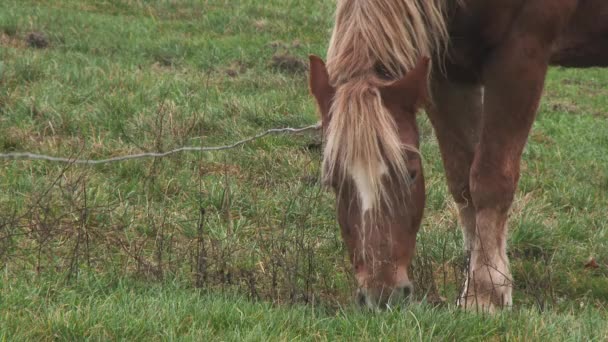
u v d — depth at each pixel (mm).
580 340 7637
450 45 9008
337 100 7578
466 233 10109
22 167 12273
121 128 14180
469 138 9750
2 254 9109
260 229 10641
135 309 7828
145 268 9367
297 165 13453
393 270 7453
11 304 7840
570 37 9586
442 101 9570
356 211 7496
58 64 17375
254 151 13781
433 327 7555
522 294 10055
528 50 8781
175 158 12969
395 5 8008
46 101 14609
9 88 15500
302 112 15930
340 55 7957
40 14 22422
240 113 15500
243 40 22250
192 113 14984
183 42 21500
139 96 15547
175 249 10180
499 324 7832
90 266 9289
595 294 10344
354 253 7621
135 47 20703
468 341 7578
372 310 7566
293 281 8922
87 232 9703
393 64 8039
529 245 11758
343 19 8148
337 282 9695
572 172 15031
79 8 24906
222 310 7867
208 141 14258
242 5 26562
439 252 10984
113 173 12461
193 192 12164
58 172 12102
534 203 13211
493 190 8914
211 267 9617
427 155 14914
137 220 11109
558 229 12227
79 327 7352
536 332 7617
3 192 11430
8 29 20844
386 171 7410
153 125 14102
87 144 13367
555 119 19016
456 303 9172
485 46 8914
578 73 24797
